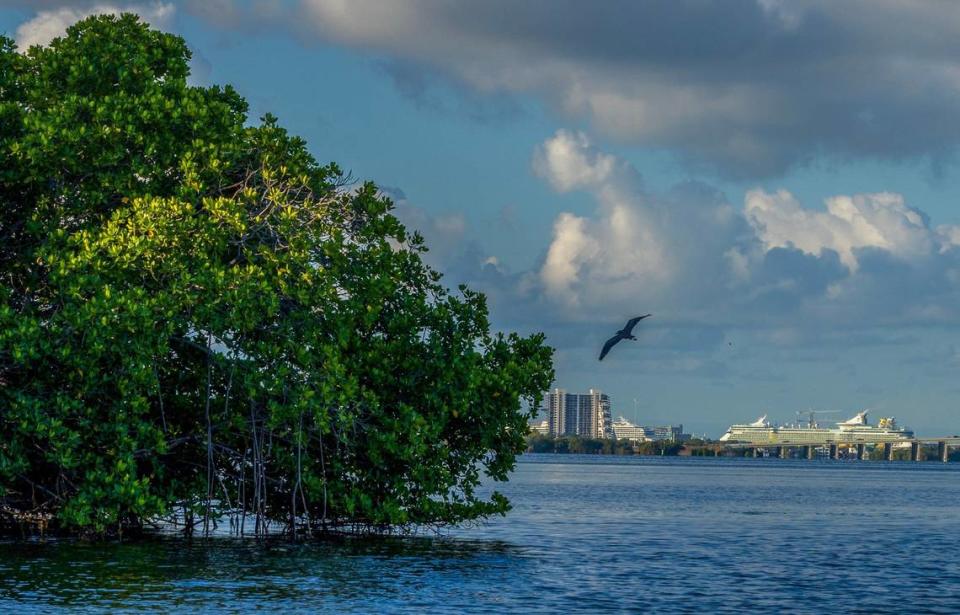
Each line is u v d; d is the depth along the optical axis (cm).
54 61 3834
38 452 3512
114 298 3316
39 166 3525
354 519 4031
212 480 3741
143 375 3384
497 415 4019
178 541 3806
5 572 3056
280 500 3988
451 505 4047
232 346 3619
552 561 3803
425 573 3322
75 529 3769
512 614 2744
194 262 3559
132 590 2856
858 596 3222
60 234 3478
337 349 3647
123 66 3881
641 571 3644
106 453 3512
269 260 3644
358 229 3972
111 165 3631
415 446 3728
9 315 3281
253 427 3609
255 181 3872
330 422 3675
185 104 3759
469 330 4084
